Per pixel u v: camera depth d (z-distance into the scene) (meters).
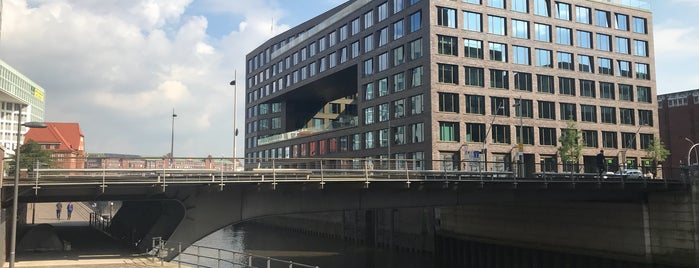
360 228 63.72
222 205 28.09
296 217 81.75
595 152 70.94
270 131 111.56
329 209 31.38
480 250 48.38
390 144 70.12
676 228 38.22
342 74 85.06
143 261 24.34
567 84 71.06
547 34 70.69
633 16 77.44
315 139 91.19
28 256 26.31
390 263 48.59
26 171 24.16
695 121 98.19
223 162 27.59
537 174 37.91
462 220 52.44
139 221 38.47
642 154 74.81
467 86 64.62
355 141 79.62
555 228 44.12
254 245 63.22
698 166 38.66
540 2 70.81
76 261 24.25
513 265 46.09
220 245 63.28
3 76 140.38
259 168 30.23
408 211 55.75
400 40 69.12
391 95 70.50
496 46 67.31
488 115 65.38
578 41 72.69
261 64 114.25
